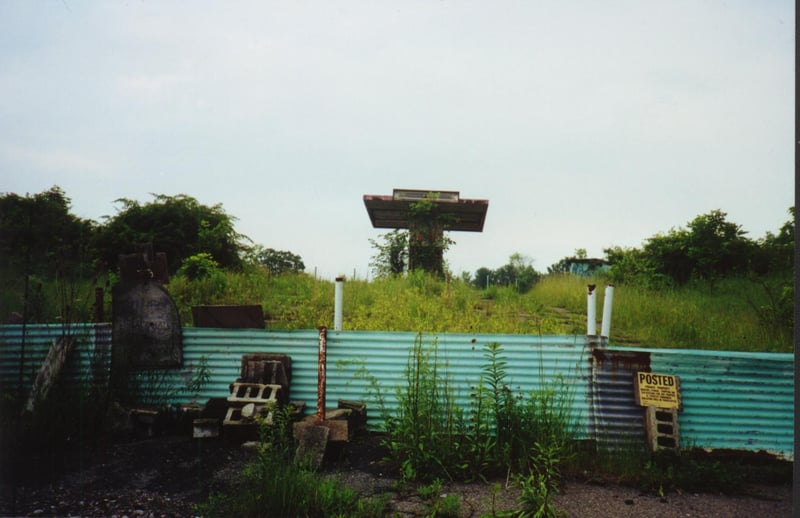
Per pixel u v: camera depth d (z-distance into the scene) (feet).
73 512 14.88
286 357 21.94
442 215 56.59
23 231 27.84
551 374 21.13
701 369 20.51
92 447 19.74
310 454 18.04
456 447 18.12
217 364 22.41
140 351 22.34
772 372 20.27
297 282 41.01
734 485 17.33
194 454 19.12
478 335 21.57
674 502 16.34
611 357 20.86
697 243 51.96
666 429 20.02
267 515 14.61
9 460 18.33
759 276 46.73
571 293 42.68
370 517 14.70
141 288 22.61
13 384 21.61
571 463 18.58
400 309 31.68
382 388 21.89
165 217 49.11
